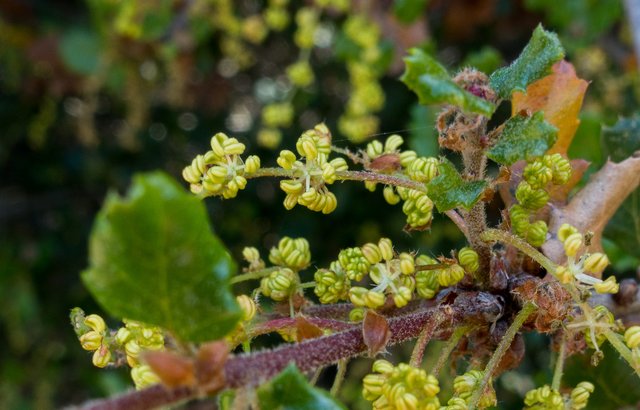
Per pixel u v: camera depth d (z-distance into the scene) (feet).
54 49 0.93
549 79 0.35
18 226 1.12
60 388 1.09
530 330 0.33
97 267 0.25
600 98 0.84
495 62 0.61
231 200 1.12
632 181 0.36
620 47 0.80
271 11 0.79
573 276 0.29
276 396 0.26
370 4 0.74
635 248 0.42
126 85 0.93
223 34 0.97
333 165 0.31
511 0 0.91
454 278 0.32
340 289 0.32
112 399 0.25
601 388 0.40
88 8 0.94
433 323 0.30
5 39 0.93
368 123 0.72
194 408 0.82
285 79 1.09
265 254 1.13
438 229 0.90
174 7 0.83
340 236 1.07
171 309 0.26
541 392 0.30
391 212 1.03
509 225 0.33
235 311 0.26
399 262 0.30
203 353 0.25
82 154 1.11
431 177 0.32
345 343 0.28
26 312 1.02
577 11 0.72
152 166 1.14
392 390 0.27
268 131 0.72
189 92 1.05
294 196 0.31
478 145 0.30
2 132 1.06
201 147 1.16
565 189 0.36
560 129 0.35
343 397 0.69
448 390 0.48
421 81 0.27
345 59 0.76
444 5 0.91
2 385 1.03
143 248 0.25
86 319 0.30
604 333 0.29
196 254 0.25
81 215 1.15
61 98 1.05
